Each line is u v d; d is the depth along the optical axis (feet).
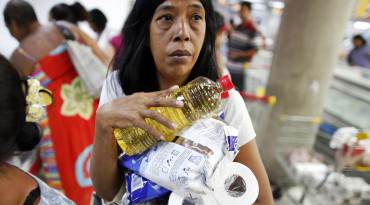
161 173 2.14
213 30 2.97
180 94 2.38
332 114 9.58
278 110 9.12
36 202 2.40
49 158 6.32
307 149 7.66
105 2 19.71
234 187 2.13
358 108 9.98
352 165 6.17
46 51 6.14
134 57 3.02
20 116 2.23
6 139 2.15
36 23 6.22
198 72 3.04
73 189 6.55
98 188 2.85
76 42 6.38
